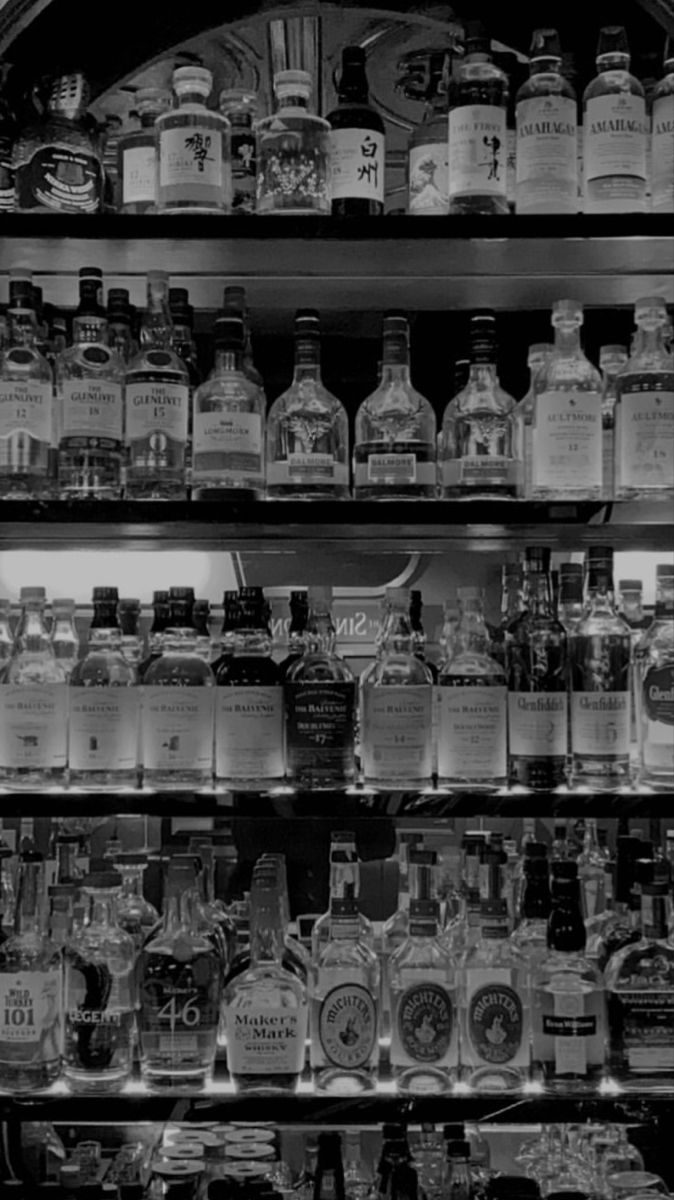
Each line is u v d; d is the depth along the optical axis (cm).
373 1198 187
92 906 175
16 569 213
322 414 181
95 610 175
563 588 186
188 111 174
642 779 172
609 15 208
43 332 189
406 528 187
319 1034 169
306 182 174
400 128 224
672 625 177
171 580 215
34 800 164
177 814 165
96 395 174
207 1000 169
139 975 171
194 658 174
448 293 201
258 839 207
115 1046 169
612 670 173
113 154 207
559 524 170
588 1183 189
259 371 214
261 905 171
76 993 169
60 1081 169
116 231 170
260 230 169
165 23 209
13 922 188
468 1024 170
